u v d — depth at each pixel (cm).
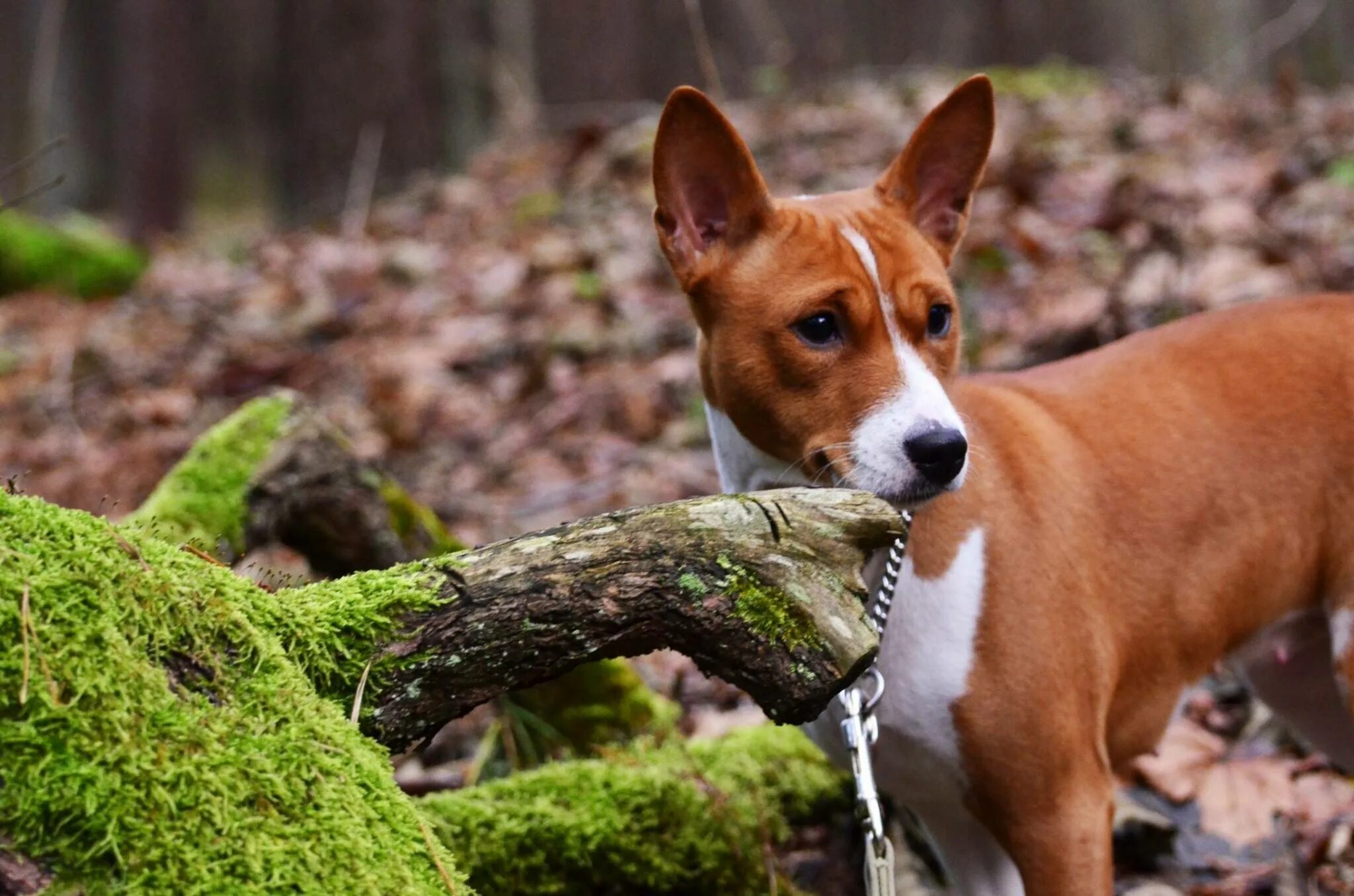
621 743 464
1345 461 379
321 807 216
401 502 470
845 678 244
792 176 1105
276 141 1559
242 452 435
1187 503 371
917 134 371
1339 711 417
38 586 212
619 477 670
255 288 1088
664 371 764
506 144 1467
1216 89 1375
